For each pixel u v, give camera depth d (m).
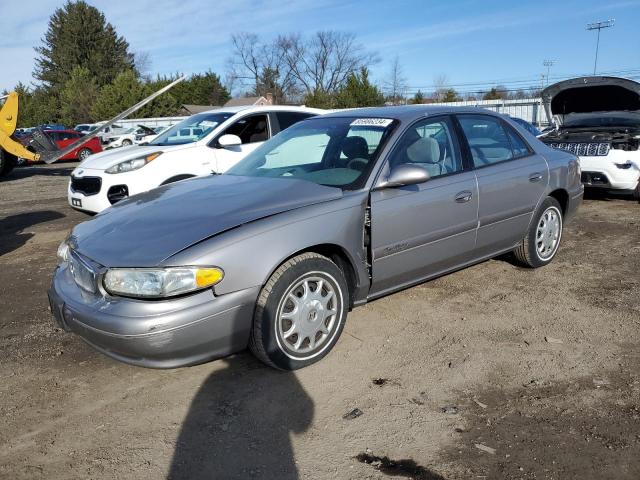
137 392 3.16
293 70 70.25
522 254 4.96
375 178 3.62
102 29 66.19
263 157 4.36
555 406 2.90
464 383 3.16
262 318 3.06
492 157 4.49
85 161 7.30
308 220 3.23
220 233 2.99
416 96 54.78
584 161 8.06
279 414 2.90
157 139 7.78
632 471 2.39
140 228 3.18
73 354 3.66
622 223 7.00
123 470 2.50
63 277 3.39
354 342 3.70
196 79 70.19
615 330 3.78
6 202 10.92
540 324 3.92
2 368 3.48
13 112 13.71
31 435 2.78
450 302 4.36
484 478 2.38
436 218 3.90
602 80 8.10
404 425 2.77
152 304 2.78
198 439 2.71
